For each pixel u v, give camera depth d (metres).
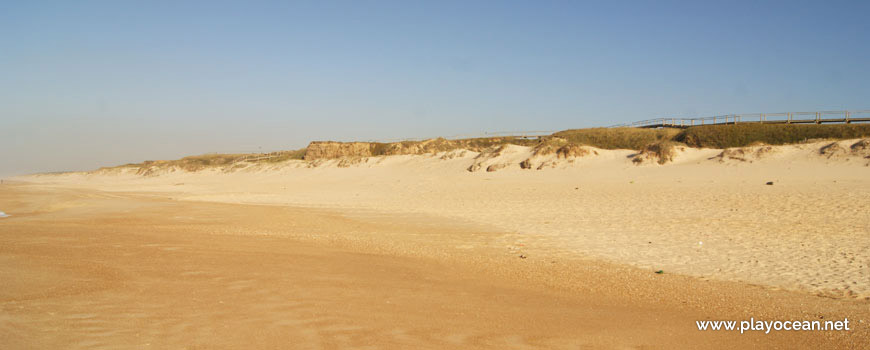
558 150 48.75
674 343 6.55
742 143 48.03
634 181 34.53
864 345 6.61
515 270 11.59
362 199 33.59
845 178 28.81
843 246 13.41
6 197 43.38
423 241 16.20
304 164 74.44
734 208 20.92
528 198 28.88
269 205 30.97
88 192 55.16
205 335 6.21
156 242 14.58
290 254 12.82
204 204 32.09
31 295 7.89
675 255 13.26
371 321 7.03
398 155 67.31
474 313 7.69
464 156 58.69
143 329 6.38
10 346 5.60
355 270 10.84
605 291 9.60
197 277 9.52
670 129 59.22
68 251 12.48
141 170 108.88
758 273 11.12
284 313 7.26
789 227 16.42
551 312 7.91
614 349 6.22
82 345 5.73
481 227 19.58
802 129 46.97
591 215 21.31
